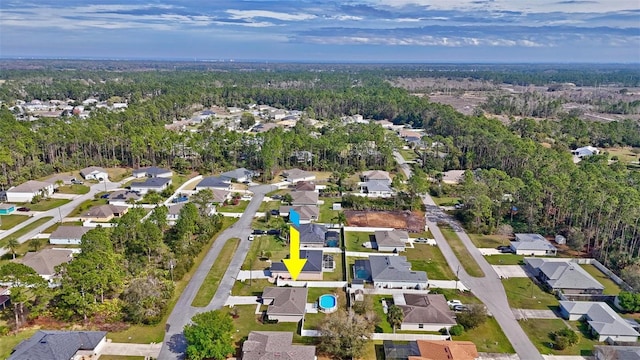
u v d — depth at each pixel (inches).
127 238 3720.5
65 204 4975.4
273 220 4638.3
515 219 4753.9
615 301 3240.7
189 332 2539.4
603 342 2802.7
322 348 2674.7
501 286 3472.0
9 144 5654.5
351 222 4638.3
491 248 4136.3
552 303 3248.0
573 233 4138.8
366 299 3117.6
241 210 4938.5
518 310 3149.6
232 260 3782.0
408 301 3085.6
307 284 3410.4
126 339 2716.5
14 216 4606.3
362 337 2696.9
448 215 4943.4
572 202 4269.2
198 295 3225.9
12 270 2714.1
